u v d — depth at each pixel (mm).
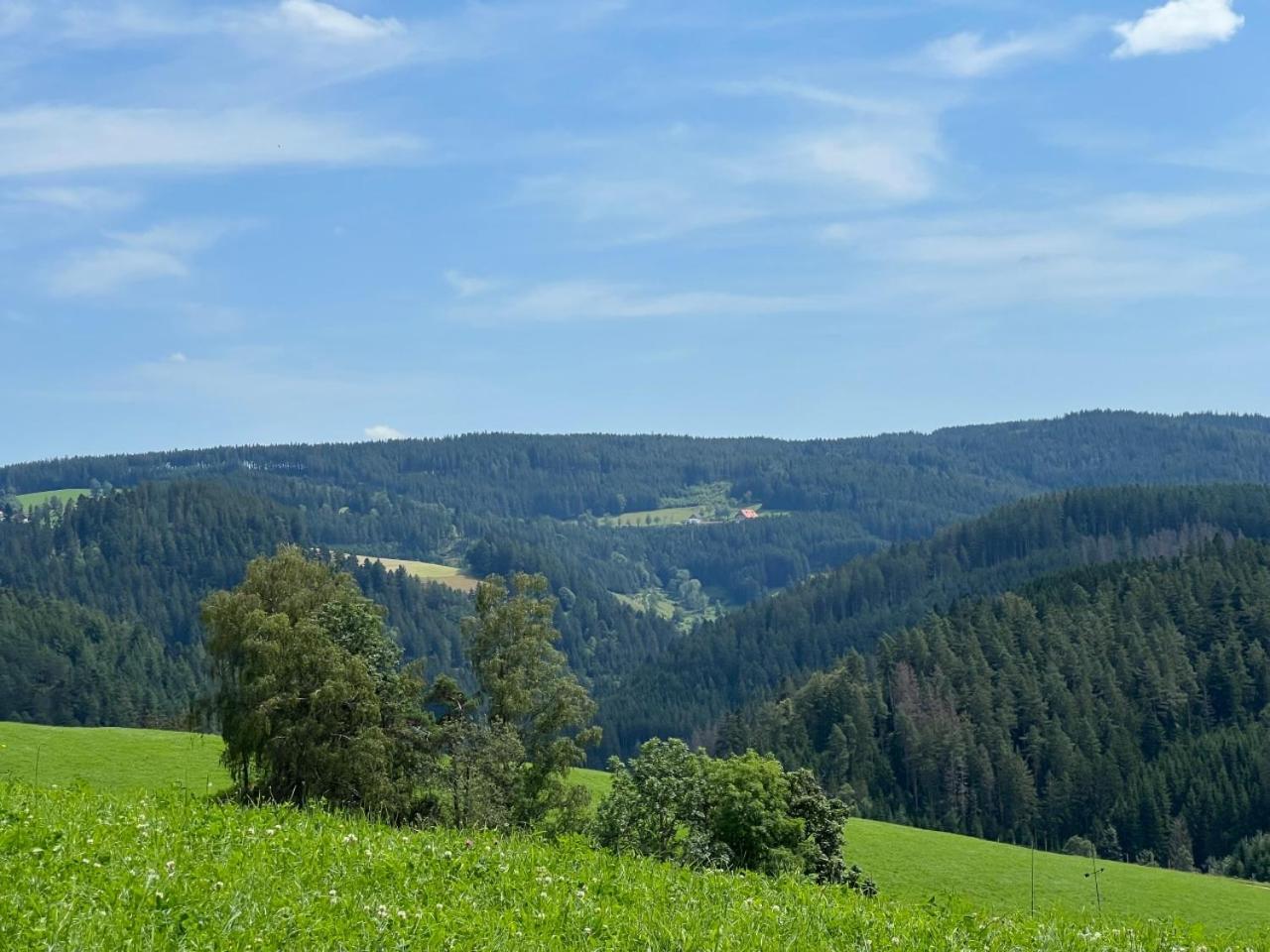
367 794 58500
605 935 12547
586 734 66875
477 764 61594
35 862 11891
